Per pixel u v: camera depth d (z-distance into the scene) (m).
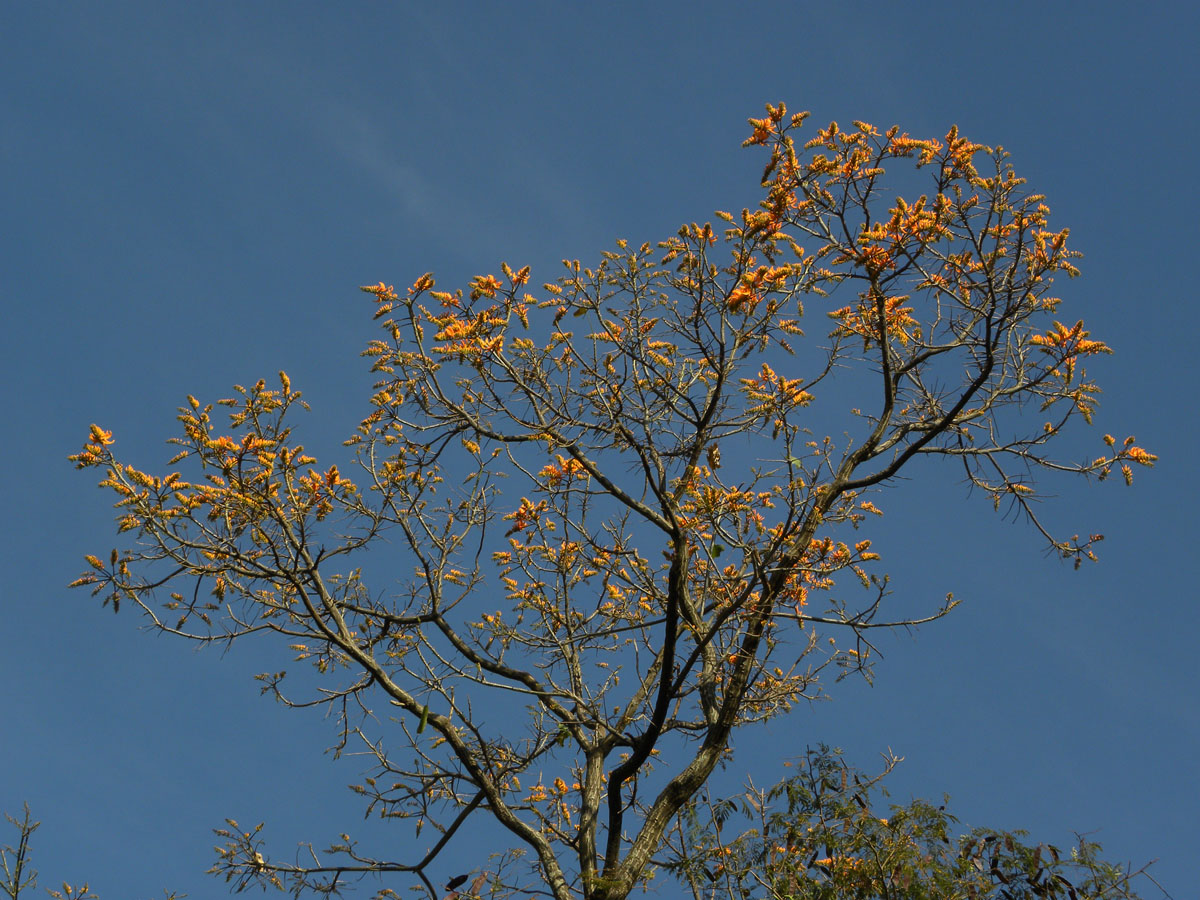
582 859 9.02
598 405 9.05
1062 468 9.76
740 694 9.11
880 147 8.49
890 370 10.01
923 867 8.49
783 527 8.29
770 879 8.68
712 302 8.80
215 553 9.07
